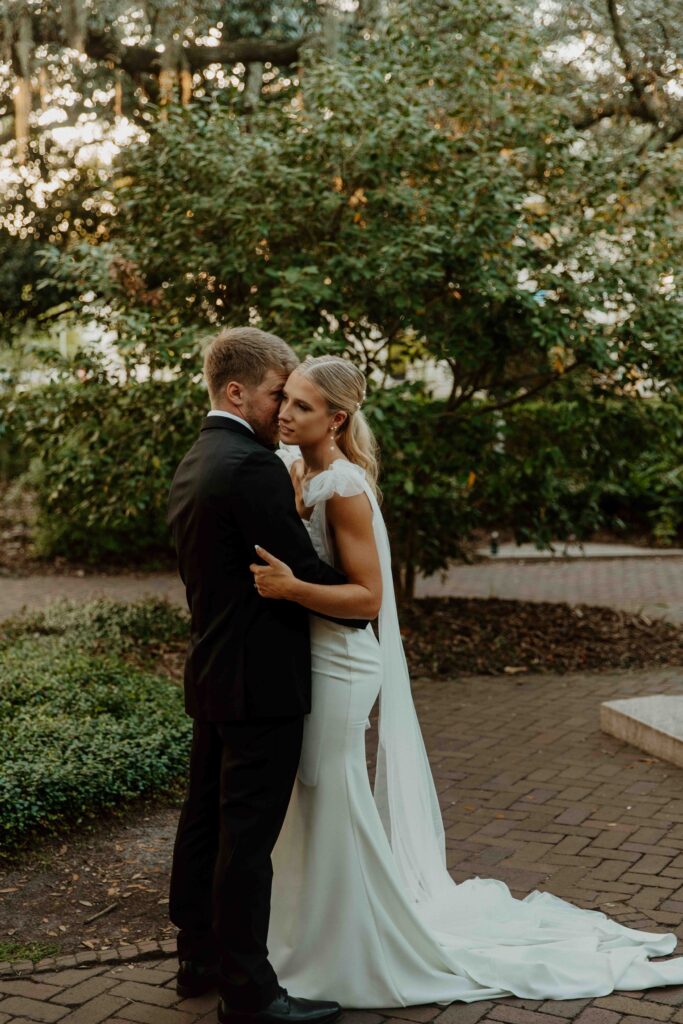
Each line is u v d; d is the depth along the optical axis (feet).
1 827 13.17
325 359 9.84
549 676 22.85
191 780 10.07
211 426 9.64
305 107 23.61
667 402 24.80
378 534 10.16
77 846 13.73
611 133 30.37
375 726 19.54
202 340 21.36
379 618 10.43
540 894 11.97
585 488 27.14
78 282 24.31
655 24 25.67
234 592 9.27
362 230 22.63
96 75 30.83
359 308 22.79
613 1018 9.59
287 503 9.19
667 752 16.94
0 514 46.88
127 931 11.53
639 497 45.83
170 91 24.97
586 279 24.25
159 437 22.70
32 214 33.58
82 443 24.64
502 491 26.11
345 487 9.49
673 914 11.73
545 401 26.50
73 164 32.68
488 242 21.90
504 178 21.86
